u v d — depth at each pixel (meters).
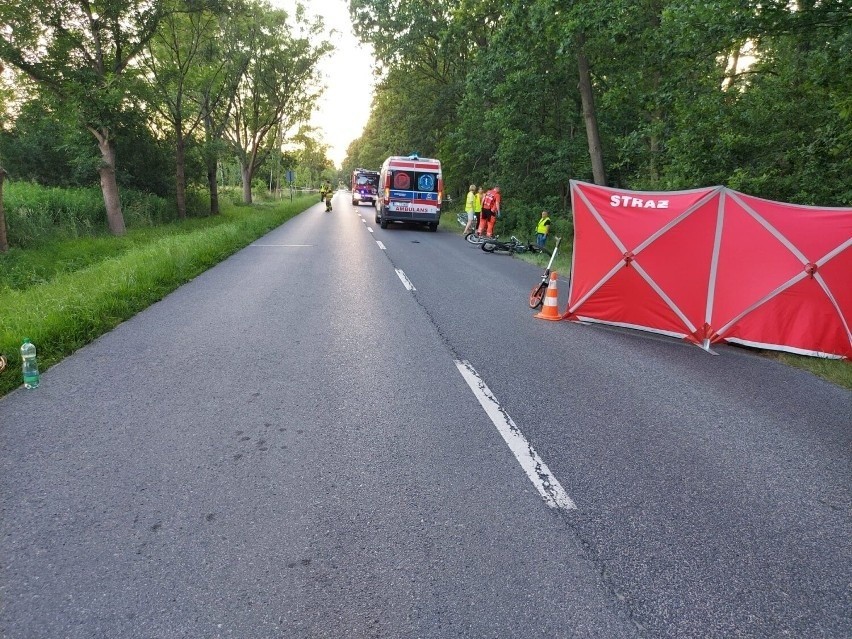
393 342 6.66
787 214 6.96
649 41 14.75
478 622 2.34
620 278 7.89
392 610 2.39
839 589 2.66
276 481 3.41
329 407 4.59
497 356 6.30
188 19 21.91
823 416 4.91
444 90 33.81
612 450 4.03
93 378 5.16
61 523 2.93
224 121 29.92
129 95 17.47
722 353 7.00
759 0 9.41
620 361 6.36
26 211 15.42
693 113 12.91
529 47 17.95
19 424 4.13
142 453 3.72
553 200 22.83
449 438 4.09
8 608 2.33
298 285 10.26
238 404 4.61
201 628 2.26
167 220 24.17
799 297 6.93
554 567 2.71
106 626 2.25
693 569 2.75
